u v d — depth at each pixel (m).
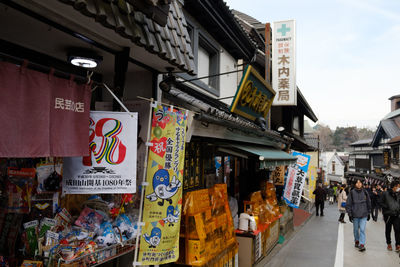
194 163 6.07
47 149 2.58
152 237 3.57
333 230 12.45
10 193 3.15
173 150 3.83
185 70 4.14
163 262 3.67
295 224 13.55
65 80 2.76
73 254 2.97
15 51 3.53
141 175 4.30
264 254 7.95
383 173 34.38
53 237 3.04
